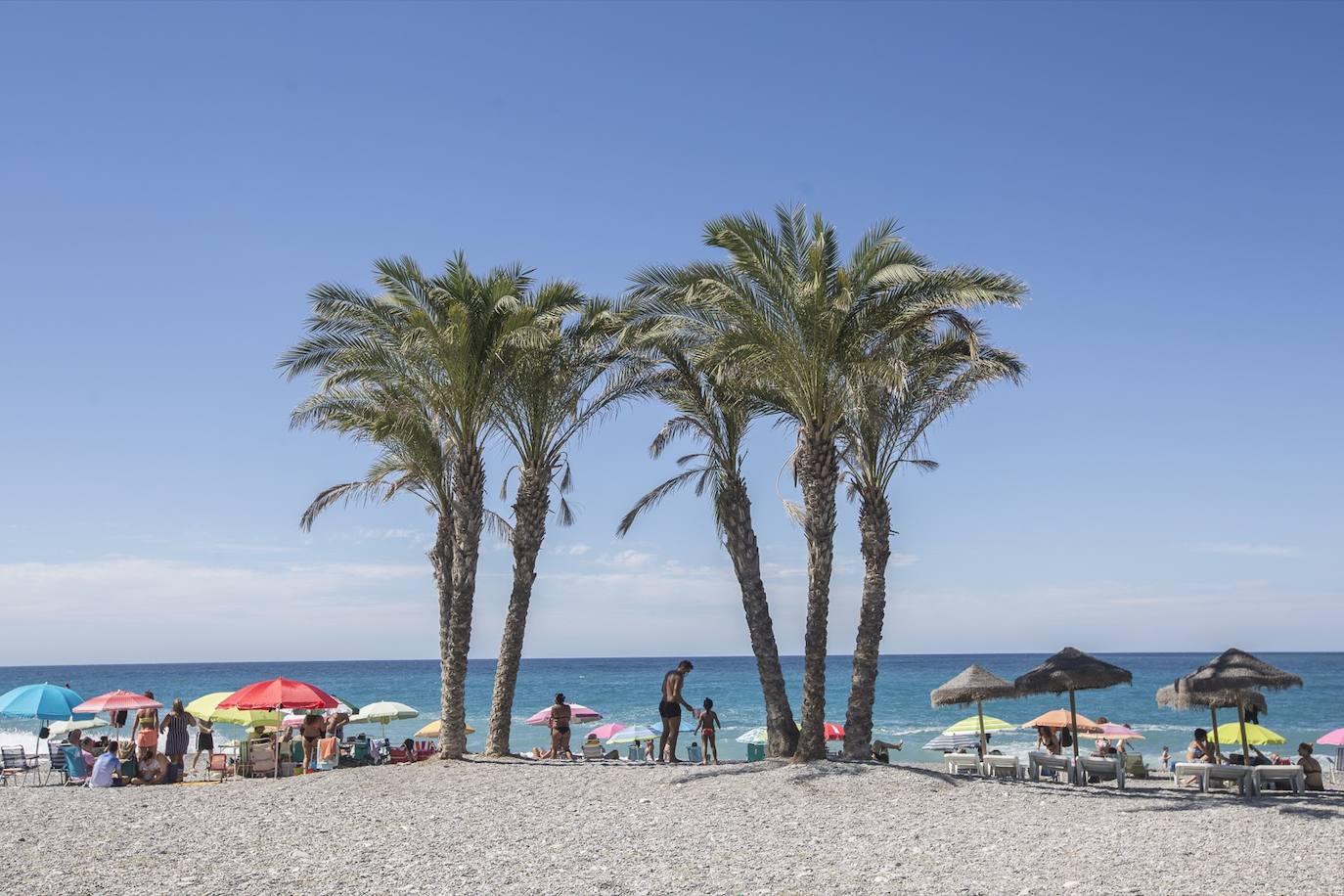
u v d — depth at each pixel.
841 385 18.28
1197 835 12.70
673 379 21.08
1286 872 10.48
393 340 19.84
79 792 17.70
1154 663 189.38
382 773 18.12
